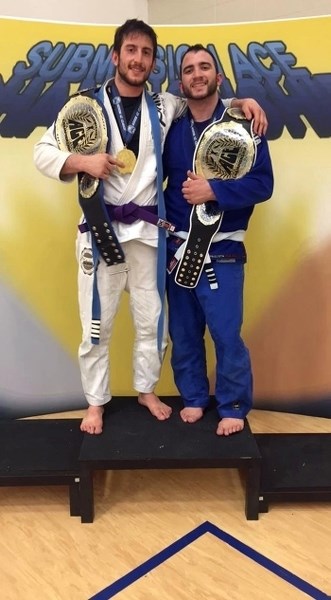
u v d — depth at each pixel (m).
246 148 1.82
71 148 1.83
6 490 2.12
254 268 2.49
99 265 1.90
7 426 2.21
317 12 3.30
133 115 1.83
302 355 2.57
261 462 1.97
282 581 1.65
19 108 2.30
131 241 1.89
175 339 2.08
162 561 1.73
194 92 1.81
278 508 1.99
